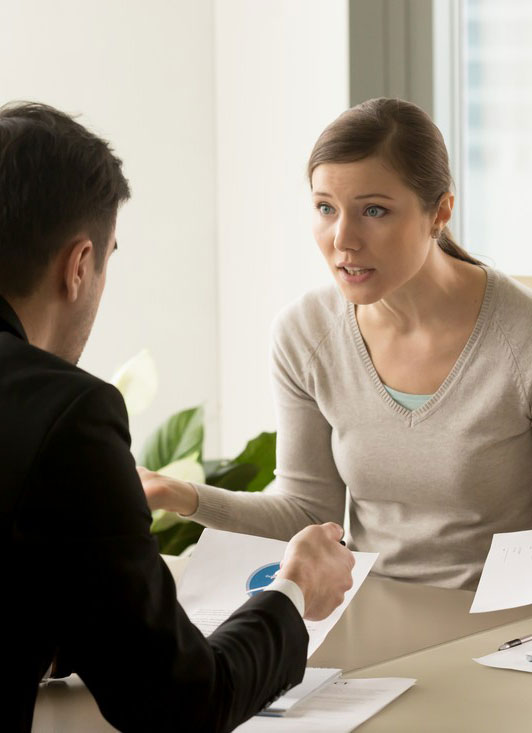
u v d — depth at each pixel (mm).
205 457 4094
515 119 3205
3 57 3734
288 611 1155
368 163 1684
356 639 1543
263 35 3645
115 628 979
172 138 3957
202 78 3961
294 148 3518
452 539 1941
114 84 3871
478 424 1887
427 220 1758
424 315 1906
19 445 982
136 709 1002
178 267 4020
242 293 3912
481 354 1890
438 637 1537
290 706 1291
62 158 1096
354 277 1736
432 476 1929
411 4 3143
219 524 1931
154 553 1024
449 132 3260
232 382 4023
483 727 1223
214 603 1530
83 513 975
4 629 981
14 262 1086
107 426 1010
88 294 1141
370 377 1979
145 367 2729
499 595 1490
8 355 1046
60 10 3785
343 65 3211
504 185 3246
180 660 1003
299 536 1302
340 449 2025
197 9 3924
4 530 964
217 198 4023
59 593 975
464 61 3273
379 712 1277
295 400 2090
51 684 1388
